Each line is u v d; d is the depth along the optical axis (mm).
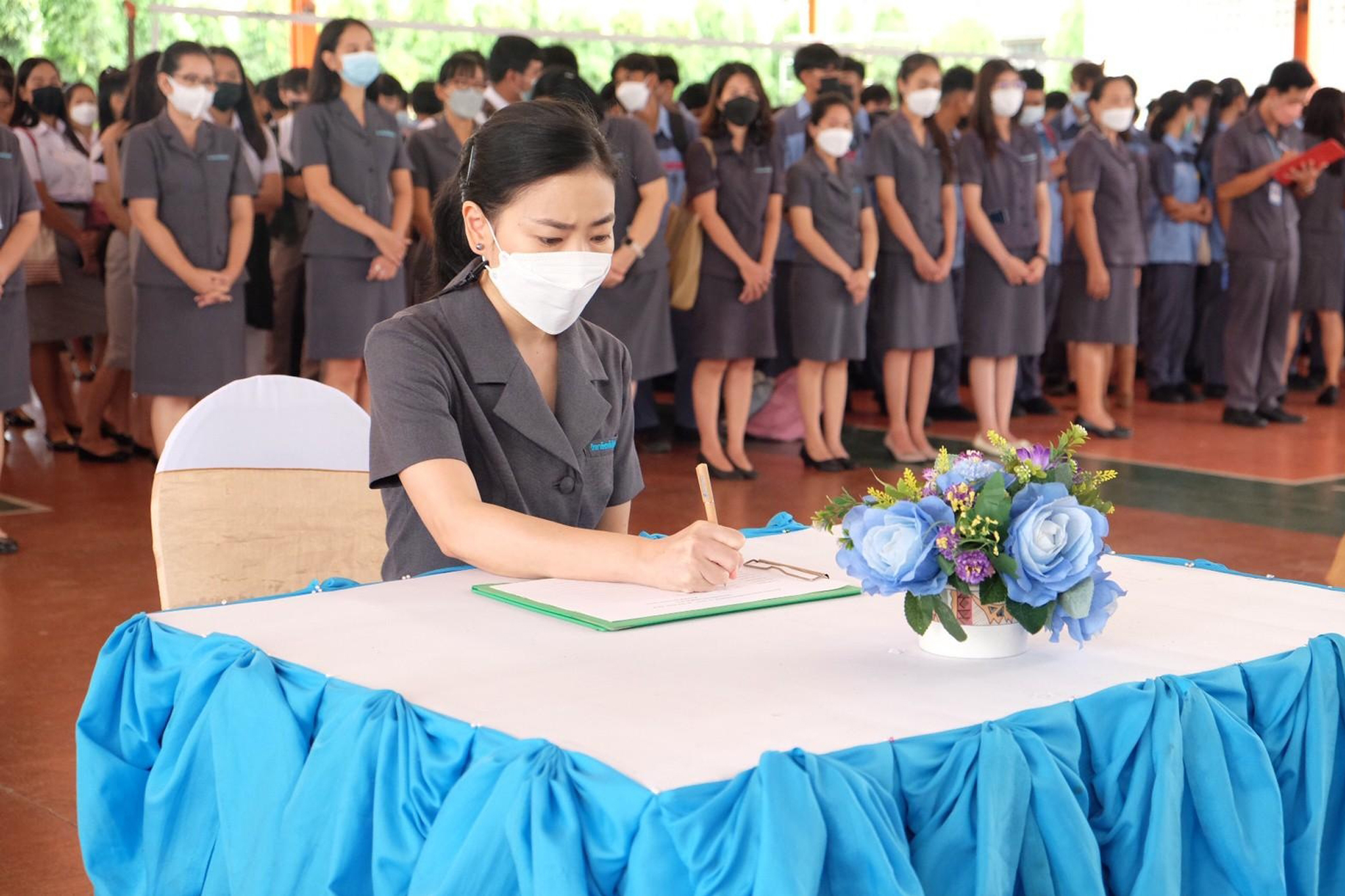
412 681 1327
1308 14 11297
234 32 7566
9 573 4449
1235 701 1345
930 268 6293
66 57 8070
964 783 1146
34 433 7387
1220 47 11625
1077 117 8523
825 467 6285
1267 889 1303
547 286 1789
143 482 5996
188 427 2070
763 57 8617
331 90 5355
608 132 5492
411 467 1773
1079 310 7320
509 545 1690
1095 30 11375
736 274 5934
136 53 7383
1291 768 1391
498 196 1783
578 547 1676
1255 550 4789
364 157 5398
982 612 1391
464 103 5879
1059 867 1173
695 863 1025
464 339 1891
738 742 1148
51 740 2996
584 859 1065
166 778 1438
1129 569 1834
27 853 2436
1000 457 1471
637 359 5688
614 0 8430
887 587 1368
